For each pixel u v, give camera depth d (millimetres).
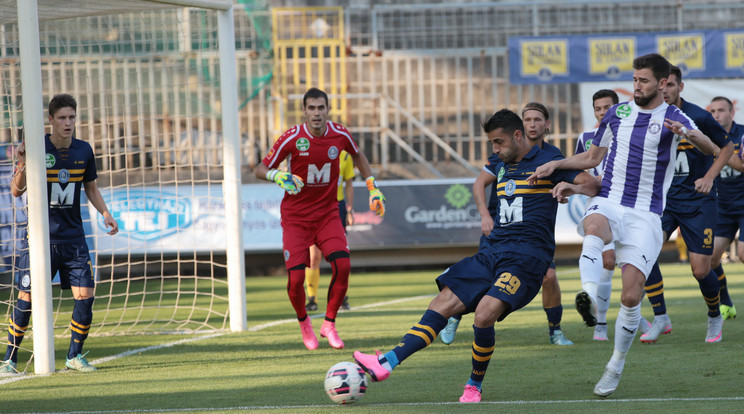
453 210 43688
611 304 27859
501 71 49844
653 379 14758
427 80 49938
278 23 49406
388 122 50094
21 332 17328
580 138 20297
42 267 16719
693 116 16047
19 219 24125
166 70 42938
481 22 51750
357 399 12617
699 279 19312
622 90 45344
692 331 21219
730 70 44938
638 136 13703
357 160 19984
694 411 11836
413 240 43625
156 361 18328
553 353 18156
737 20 49906
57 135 17000
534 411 12055
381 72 49875
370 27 51469
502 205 13570
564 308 27281
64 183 17188
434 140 48688
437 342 20266
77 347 17328
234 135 23250
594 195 13602
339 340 19531
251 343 20891
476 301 13008
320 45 48750
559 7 50625
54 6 21359
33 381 15914
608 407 12289
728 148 15953
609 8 50031
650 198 13820
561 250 45250
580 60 45406
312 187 19203
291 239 19359
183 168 45531
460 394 13766
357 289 36781
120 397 14047
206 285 38812
